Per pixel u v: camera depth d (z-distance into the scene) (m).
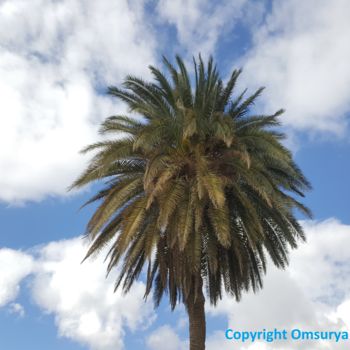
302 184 21.06
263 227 20.17
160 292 23.11
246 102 20.91
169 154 19.36
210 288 21.47
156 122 18.34
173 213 18.20
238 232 19.31
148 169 17.27
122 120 19.78
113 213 18.45
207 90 20.61
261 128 19.12
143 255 21.03
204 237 18.48
